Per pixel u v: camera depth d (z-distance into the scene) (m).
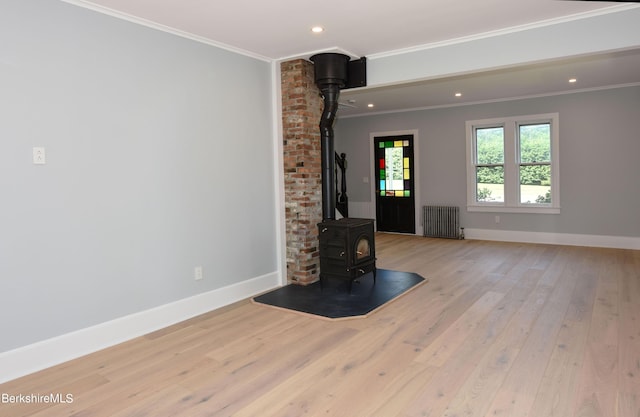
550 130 6.99
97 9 3.16
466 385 2.55
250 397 2.48
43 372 2.85
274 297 4.38
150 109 3.54
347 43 4.20
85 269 3.14
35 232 2.87
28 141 2.82
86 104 3.12
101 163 3.22
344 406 2.36
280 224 4.88
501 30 3.87
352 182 9.04
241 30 3.75
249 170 4.51
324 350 3.11
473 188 7.70
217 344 3.27
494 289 4.52
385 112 8.48
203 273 4.03
